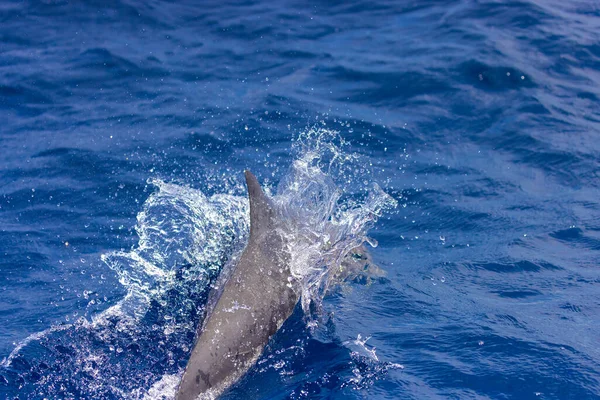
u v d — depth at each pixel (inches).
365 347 267.1
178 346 269.9
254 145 486.3
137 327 284.5
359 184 430.0
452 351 264.2
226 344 245.8
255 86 585.9
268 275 272.4
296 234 292.8
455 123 512.7
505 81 565.9
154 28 711.7
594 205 399.2
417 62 606.2
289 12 745.0
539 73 577.3
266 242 280.2
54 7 748.0
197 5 765.3
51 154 482.3
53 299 321.1
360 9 745.0
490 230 377.4
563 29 648.4
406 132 500.7
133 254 357.7
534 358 257.0
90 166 463.5
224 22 724.7
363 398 237.1
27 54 658.2
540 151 467.5
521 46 621.9
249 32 700.0
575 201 405.7
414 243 368.8
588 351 260.5
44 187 439.2
